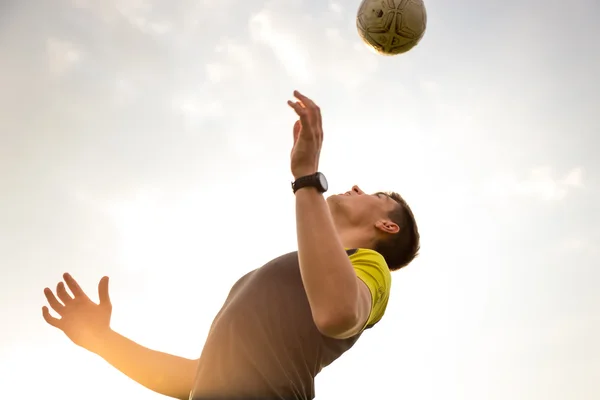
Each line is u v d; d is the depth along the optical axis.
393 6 3.43
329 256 2.03
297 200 2.16
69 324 2.83
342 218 3.15
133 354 2.83
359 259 2.43
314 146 2.22
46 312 2.84
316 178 2.16
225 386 2.17
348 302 1.98
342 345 2.39
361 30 3.54
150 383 2.81
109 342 2.83
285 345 2.22
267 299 2.29
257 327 2.24
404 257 3.21
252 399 2.15
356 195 3.23
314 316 2.00
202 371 2.26
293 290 2.30
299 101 2.25
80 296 2.87
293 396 2.20
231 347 2.23
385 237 3.11
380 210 3.16
